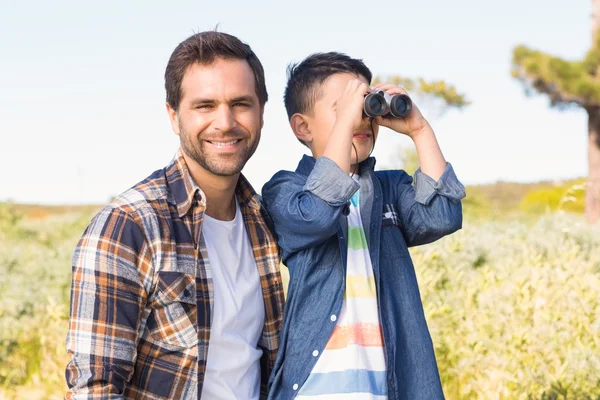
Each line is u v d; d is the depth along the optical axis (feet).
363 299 8.95
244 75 8.39
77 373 7.66
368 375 8.70
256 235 9.17
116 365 7.72
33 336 18.74
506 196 73.72
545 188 74.79
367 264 9.14
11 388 16.71
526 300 15.83
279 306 9.19
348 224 9.27
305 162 9.86
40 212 70.13
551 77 64.95
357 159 9.47
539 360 14.58
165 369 8.03
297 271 9.04
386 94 9.21
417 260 16.96
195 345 8.08
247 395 8.73
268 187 9.62
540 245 23.09
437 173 9.48
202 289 8.28
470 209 43.19
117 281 7.77
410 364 8.97
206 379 8.38
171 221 8.18
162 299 7.99
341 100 9.02
